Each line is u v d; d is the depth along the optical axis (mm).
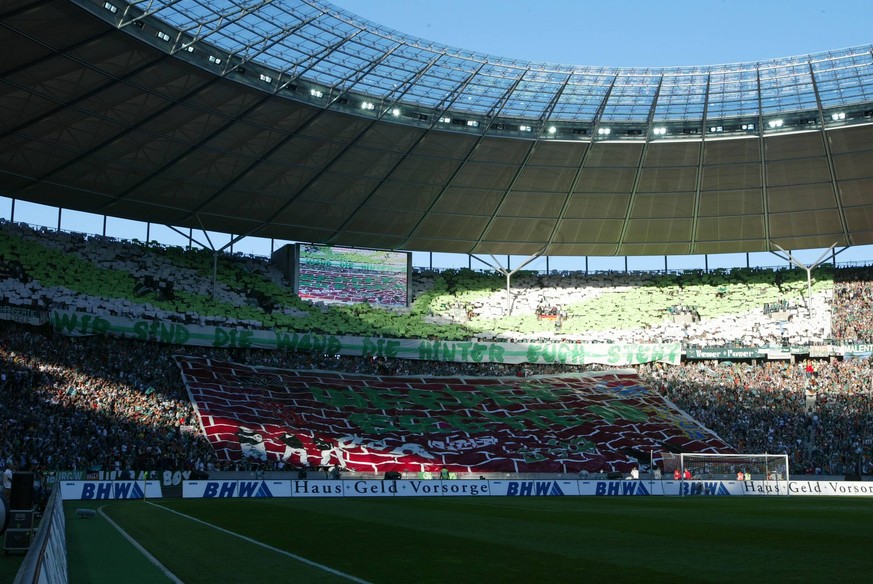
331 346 67125
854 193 66500
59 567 11648
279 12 47344
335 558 17703
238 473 50750
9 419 46781
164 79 48156
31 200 60094
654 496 47438
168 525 25469
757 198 67812
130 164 56062
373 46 52219
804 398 65875
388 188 64625
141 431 51562
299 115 54969
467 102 58594
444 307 75875
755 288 78250
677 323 75812
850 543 21500
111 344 58375
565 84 57875
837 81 56375
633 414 65500
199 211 63812
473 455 58375
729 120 60969
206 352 63531
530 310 77562
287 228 68500
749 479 54781
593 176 65500
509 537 22312
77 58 44219
